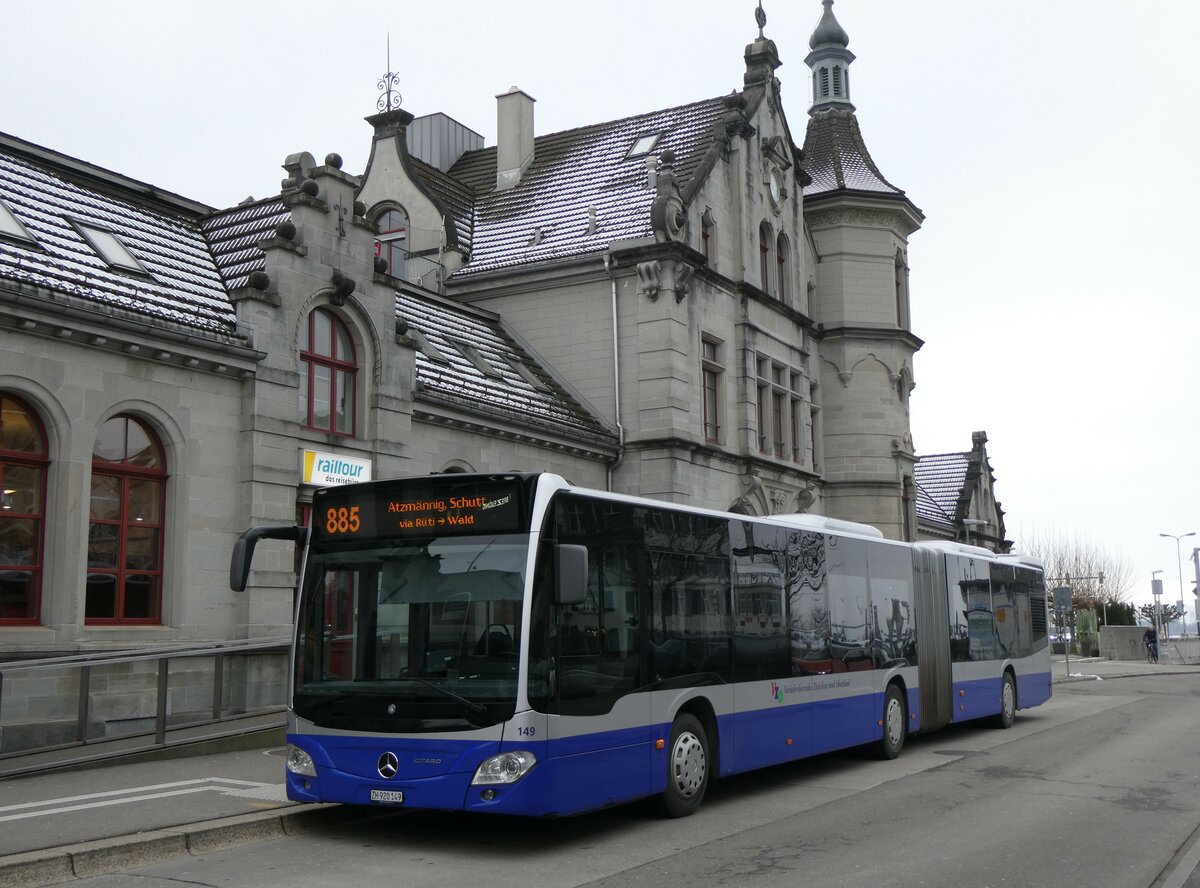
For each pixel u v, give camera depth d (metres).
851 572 15.69
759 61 32.34
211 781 12.17
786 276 33.06
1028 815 11.63
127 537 15.45
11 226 15.65
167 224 19.28
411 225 30.52
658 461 26.12
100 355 15.02
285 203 18.23
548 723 9.62
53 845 8.84
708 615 12.19
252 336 16.94
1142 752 16.95
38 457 14.42
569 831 10.73
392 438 19.47
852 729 15.14
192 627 15.88
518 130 33.00
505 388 24.67
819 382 35.22
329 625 10.30
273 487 17.05
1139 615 84.19
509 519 9.88
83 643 14.32
